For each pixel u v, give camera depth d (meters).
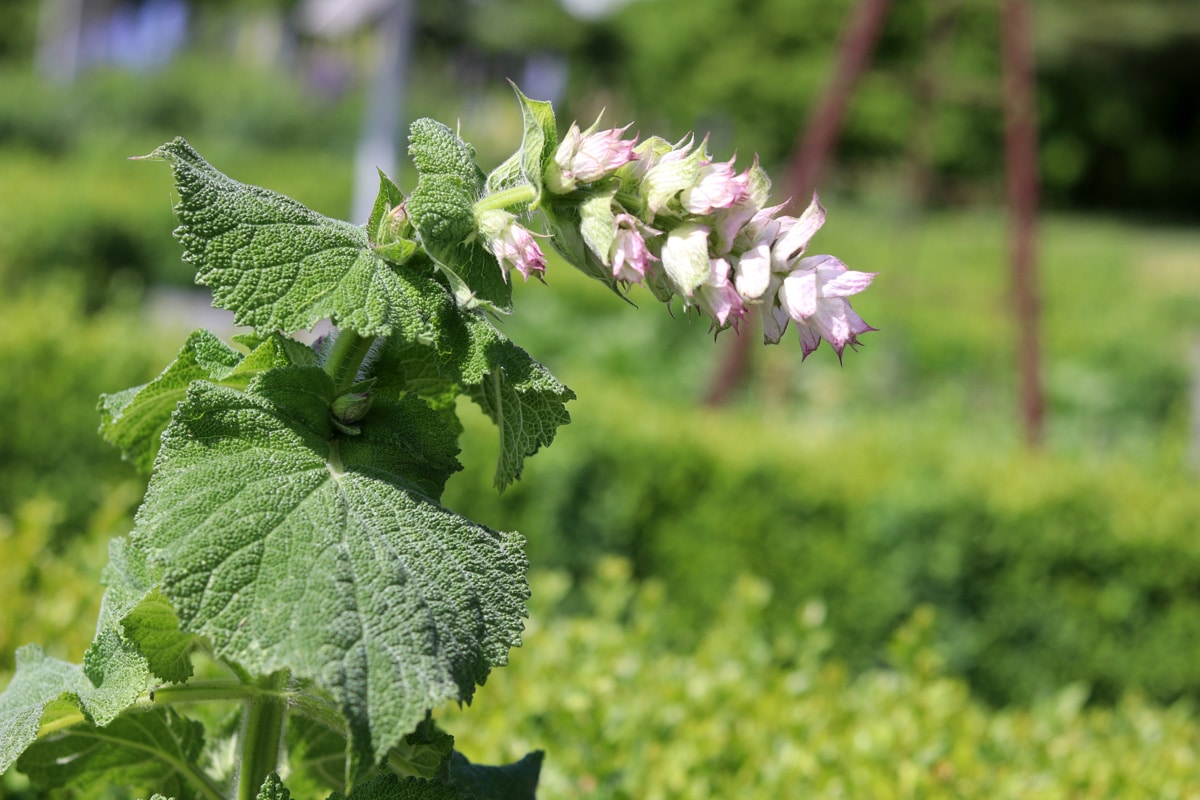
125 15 32.41
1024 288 9.20
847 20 36.69
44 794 2.11
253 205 1.35
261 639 1.21
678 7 38.47
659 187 1.29
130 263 10.91
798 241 1.29
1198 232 37.75
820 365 10.95
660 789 2.41
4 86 24.08
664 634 4.31
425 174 1.36
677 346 11.07
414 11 12.29
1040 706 3.55
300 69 28.44
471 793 1.63
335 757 1.78
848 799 2.46
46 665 1.65
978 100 10.17
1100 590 5.37
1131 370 11.81
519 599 1.35
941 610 5.39
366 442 1.43
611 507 5.42
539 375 1.40
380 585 1.26
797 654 3.40
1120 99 37.78
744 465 5.49
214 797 1.70
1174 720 3.34
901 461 5.88
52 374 4.86
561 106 36.97
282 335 1.38
